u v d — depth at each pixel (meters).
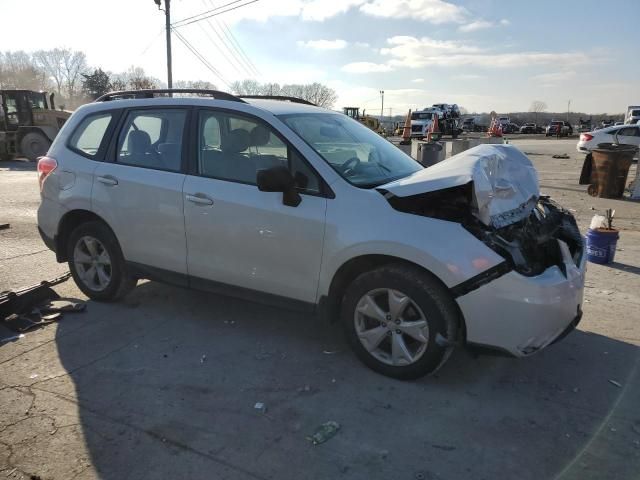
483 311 3.25
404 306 3.47
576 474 2.73
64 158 4.93
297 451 2.89
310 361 3.91
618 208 10.66
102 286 4.91
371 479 2.68
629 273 6.18
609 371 3.82
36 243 7.33
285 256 3.81
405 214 3.42
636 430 3.10
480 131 67.75
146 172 4.42
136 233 4.50
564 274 3.46
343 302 3.75
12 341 4.19
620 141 21.58
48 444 2.91
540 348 3.37
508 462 2.82
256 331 4.42
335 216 3.59
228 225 3.99
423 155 11.84
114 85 72.19
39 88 88.81
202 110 4.28
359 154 4.19
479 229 3.32
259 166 3.96
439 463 2.80
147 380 3.61
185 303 5.02
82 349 4.06
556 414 3.27
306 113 4.36
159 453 2.86
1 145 20.91
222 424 3.12
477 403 3.38
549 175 16.55
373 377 3.67
